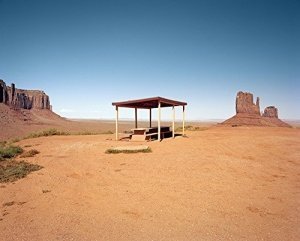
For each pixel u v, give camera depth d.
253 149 13.82
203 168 9.81
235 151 13.30
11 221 5.59
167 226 5.10
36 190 7.72
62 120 150.12
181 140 18.03
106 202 6.57
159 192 7.19
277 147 14.32
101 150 14.68
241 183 7.91
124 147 14.57
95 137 23.25
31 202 6.74
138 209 6.03
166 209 5.97
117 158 12.22
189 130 32.25
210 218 5.43
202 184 7.83
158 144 16.25
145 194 7.07
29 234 4.94
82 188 7.81
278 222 5.20
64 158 12.71
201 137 20.25
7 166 10.94
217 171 9.38
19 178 9.10
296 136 19.58
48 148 16.30
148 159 11.71
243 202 6.32
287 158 11.55
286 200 6.43
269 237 4.58
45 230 5.09
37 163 11.67
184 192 7.14
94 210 6.07
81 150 15.02
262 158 11.59
